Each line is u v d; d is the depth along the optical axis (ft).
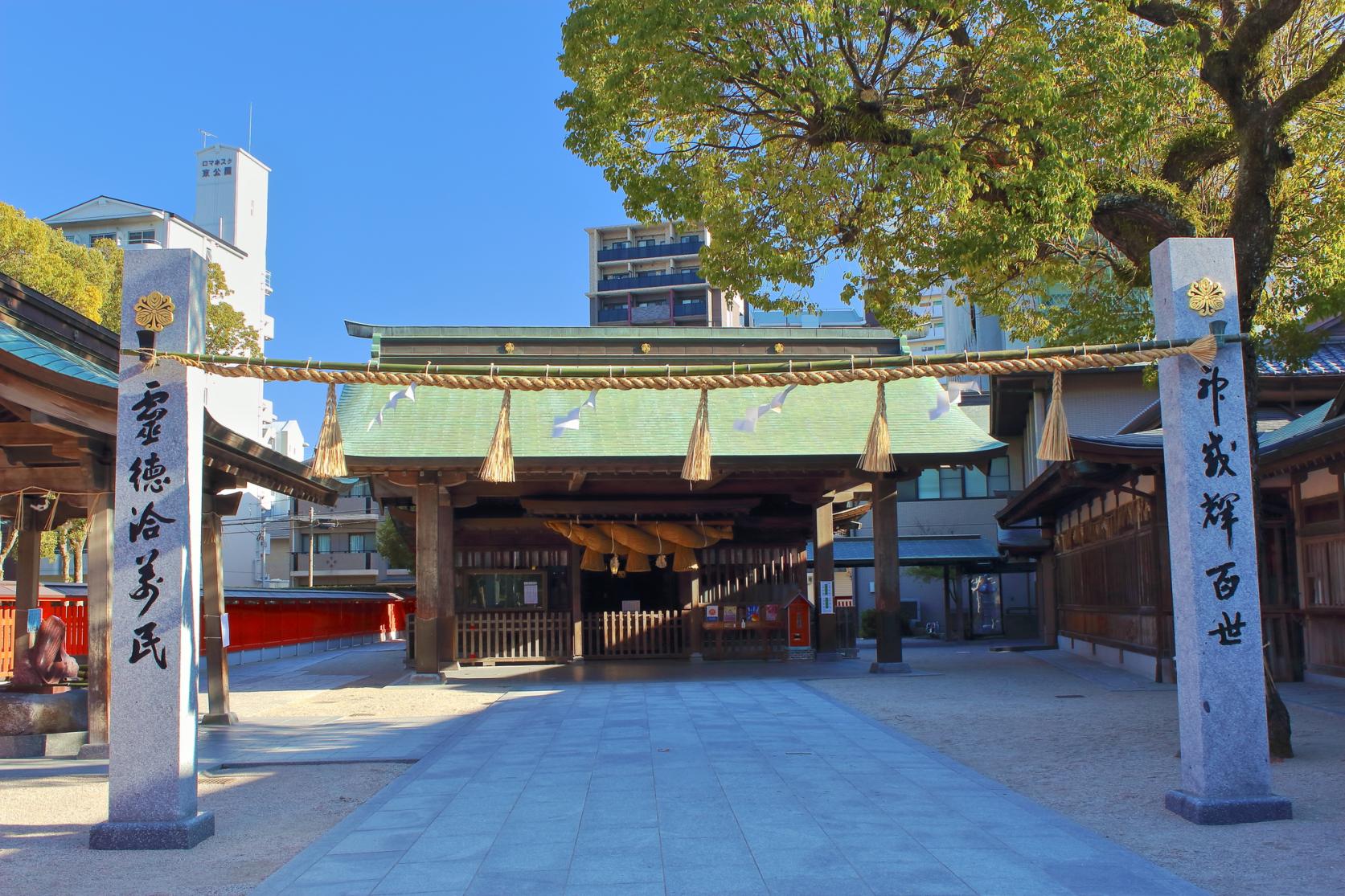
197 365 23.16
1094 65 32.99
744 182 39.34
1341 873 18.40
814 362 24.44
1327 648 47.44
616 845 21.12
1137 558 58.54
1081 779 27.37
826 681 56.80
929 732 36.86
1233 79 32.81
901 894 17.57
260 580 170.50
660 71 36.68
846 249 40.70
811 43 35.60
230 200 193.06
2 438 33.60
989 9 34.78
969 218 37.17
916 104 37.68
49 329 35.53
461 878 19.01
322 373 23.43
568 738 36.27
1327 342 71.15
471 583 71.36
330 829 23.45
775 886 18.07
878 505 62.80
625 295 221.05
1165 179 36.94
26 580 38.81
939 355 24.36
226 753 34.68
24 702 34.73
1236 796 22.56
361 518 180.75
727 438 62.34
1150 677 54.75
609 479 66.90
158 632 22.48
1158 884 17.89
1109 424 87.56
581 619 71.10
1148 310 43.45
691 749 33.24
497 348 66.33
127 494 22.91
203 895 18.44
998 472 112.47
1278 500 51.88
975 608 120.26
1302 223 38.04
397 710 47.16
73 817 25.11
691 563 70.03
